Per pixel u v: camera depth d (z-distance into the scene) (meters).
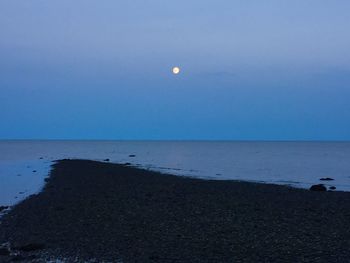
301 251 19.94
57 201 35.59
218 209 30.92
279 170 73.19
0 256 19.42
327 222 26.38
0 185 49.47
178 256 19.31
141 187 44.50
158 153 143.62
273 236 22.81
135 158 110.06
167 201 34.88
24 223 27.09
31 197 38.50
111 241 22.12
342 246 20.75
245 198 36.59
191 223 26.17
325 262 18.20
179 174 63.47
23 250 20.62
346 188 48.72
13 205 34.47
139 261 18.61
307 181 56.12
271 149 195.62
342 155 129.75
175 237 22.77
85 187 44.94
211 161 98.00
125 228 25.11
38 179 56.06
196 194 39.06
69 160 91.69
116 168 69.94
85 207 32.41
